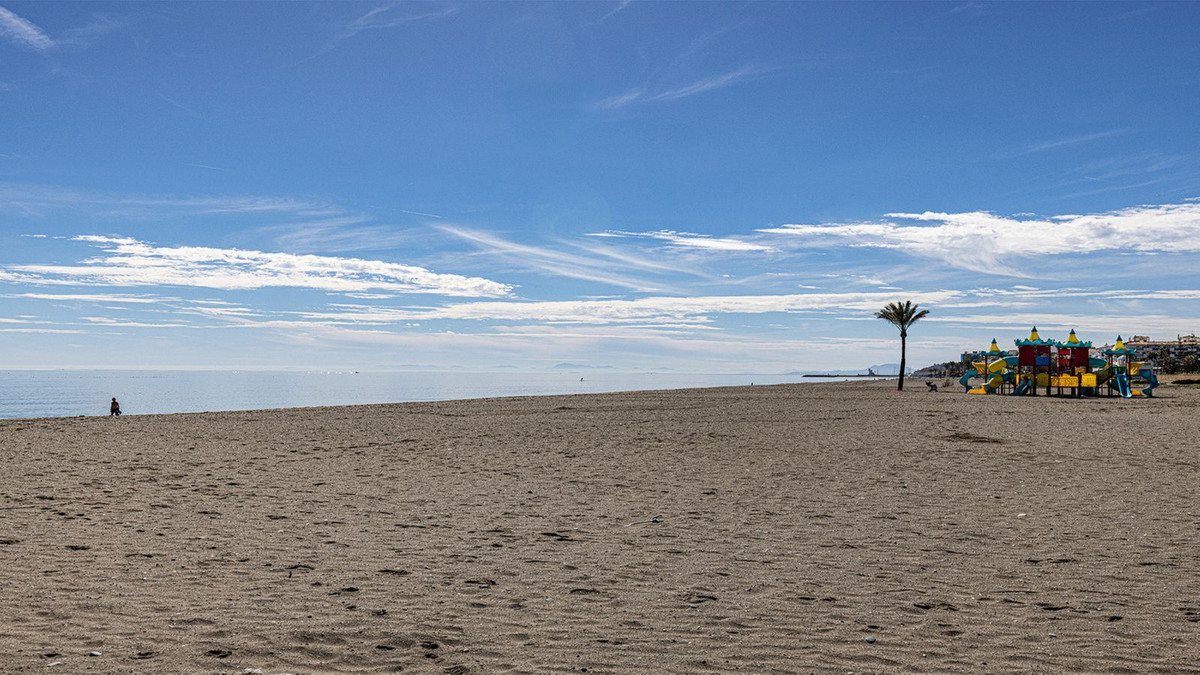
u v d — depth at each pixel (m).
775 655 5.46
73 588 7.04
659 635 5.89
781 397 54.50
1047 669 5.18
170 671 5.05
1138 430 24.83
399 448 20.56
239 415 35.56
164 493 12.96
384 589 7.13
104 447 20.64
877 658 5.40
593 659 5.38
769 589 7.18
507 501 12.28
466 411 37.84
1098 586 7.18
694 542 9.24
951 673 5.12
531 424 28.91
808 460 17.66
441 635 5.87
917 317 70.12
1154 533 9.52
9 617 6.14
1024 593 6.99
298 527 10.09
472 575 7.68
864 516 10.91
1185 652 5.47
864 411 36.22
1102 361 55.19
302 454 19.12
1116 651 5.50
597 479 14.80
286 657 5.36
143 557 8.33
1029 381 54.66
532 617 6.33
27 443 21.73
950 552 8.66
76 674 4.96
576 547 8.97
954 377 136.62
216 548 8.81
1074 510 11.17
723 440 22.56
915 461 17.25
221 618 6.20
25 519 10.49
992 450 19.28
